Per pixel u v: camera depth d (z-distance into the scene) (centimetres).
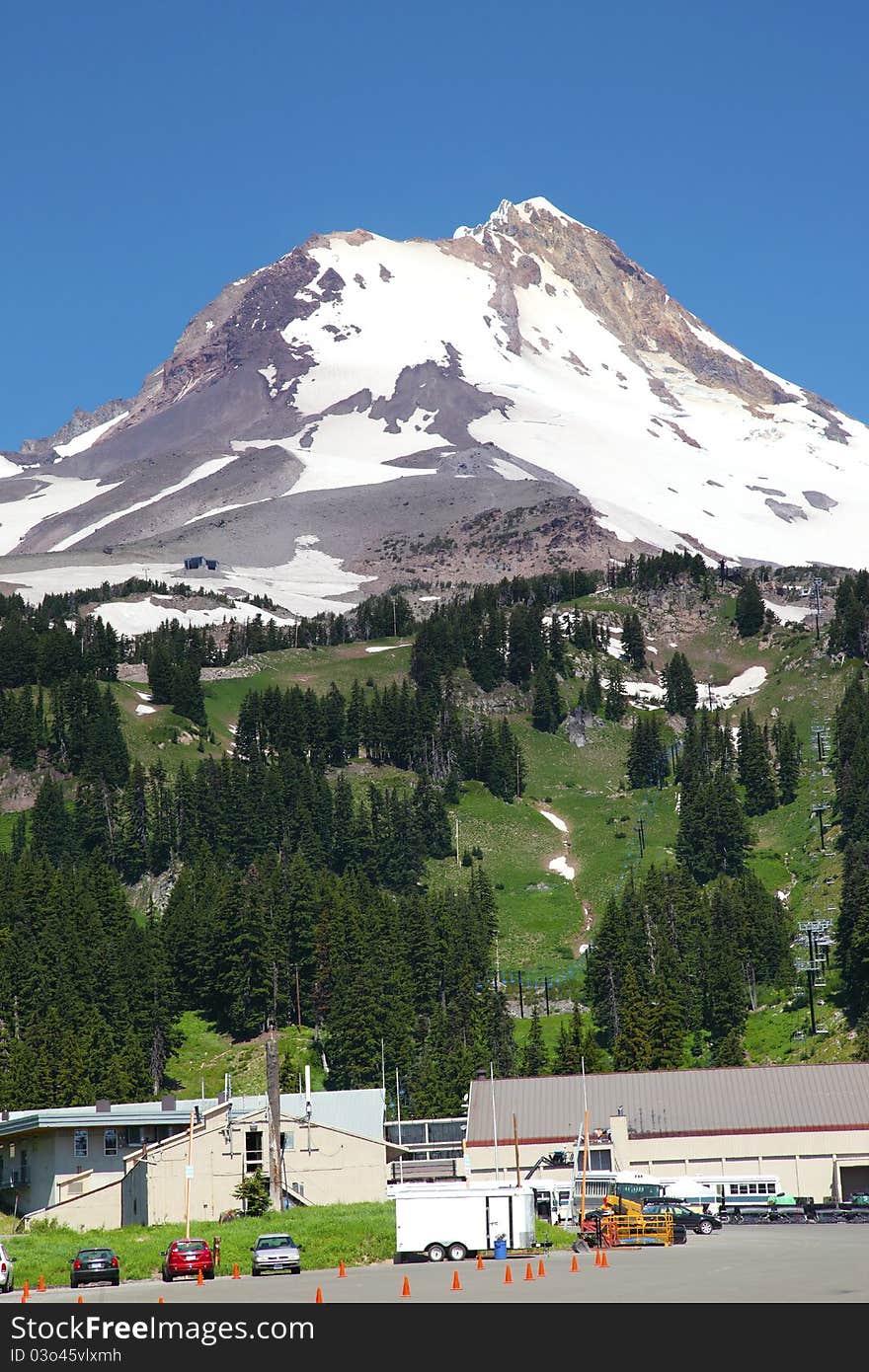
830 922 19138
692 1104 12475
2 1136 10025
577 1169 10431
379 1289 5644
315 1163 9856
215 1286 6131
